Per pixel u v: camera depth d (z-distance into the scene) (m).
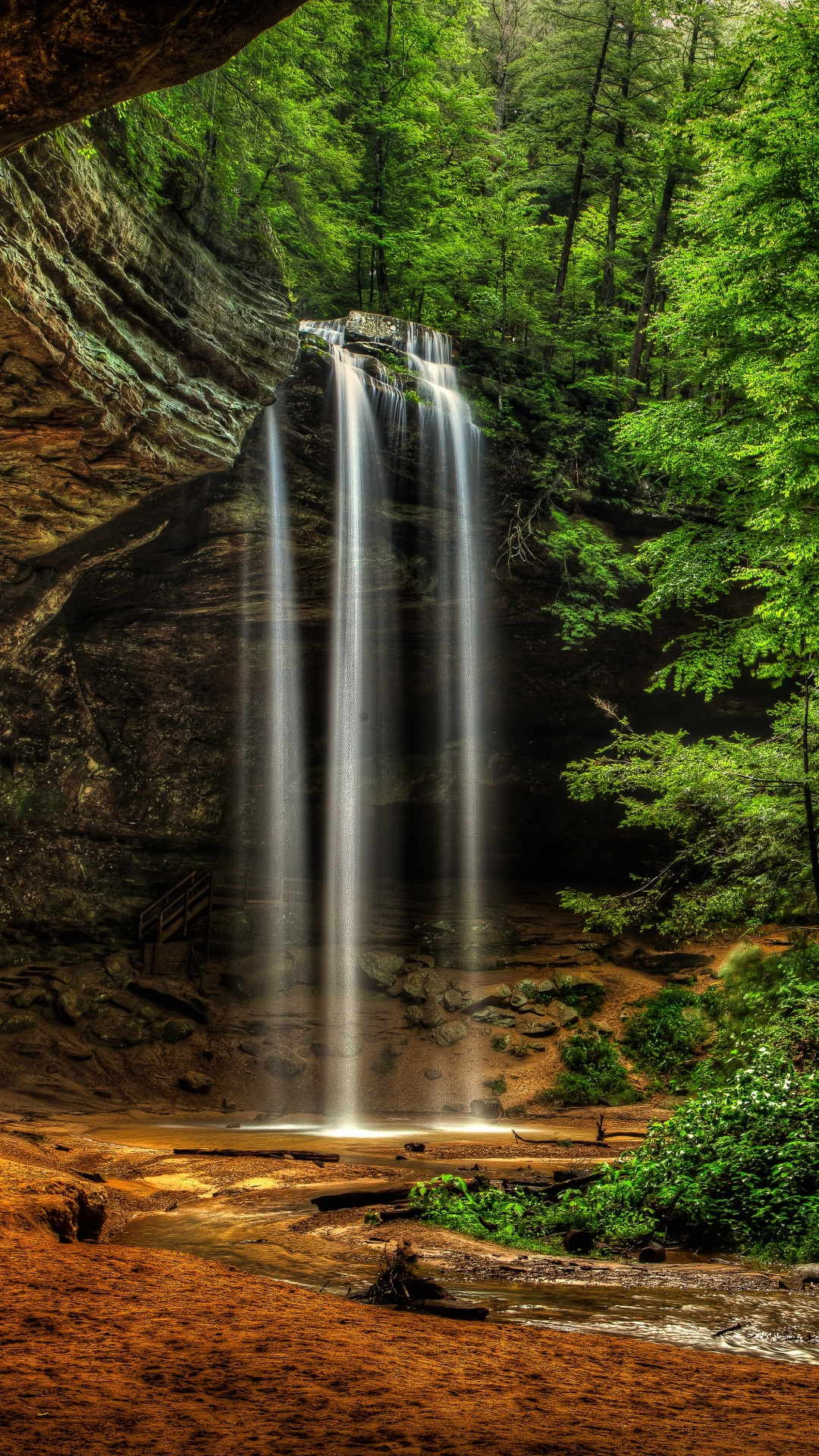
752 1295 6.07
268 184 21.89
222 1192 10.62
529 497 27.36
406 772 30.52
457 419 25.86
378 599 26.75
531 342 30.72
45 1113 18.91
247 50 19.36
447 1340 4.39
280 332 21.06
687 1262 7.40
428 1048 25.05
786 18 14.56
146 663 26.44
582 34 34.88
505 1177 11.19
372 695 29.47
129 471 18.23
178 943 25.84
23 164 13.92
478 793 30.83
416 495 25.42
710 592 27.41
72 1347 3.58
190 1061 23.14
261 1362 3.59
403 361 25.95
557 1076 23.41
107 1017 23.19
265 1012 25.31
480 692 29.94
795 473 15.16
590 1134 17.53
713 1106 9.67
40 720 25.33
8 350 14.97
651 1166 8.97
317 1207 9.54
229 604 25.55
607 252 34.72
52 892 25.09
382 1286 5.61
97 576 23.67
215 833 28.25
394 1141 16.64
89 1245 5.85
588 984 26.56
